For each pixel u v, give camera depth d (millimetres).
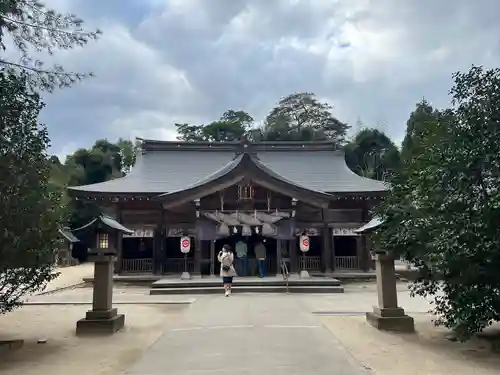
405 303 15477
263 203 24484
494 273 7195
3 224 7188
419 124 9922
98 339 9172
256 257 23312
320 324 10609
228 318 11789
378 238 9562
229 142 32875
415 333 9469
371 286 23547
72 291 21000
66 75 8047
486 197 7270
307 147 33438
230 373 6387
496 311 7359
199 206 24016
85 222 42656
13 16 7539
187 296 18781
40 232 7934
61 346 8539
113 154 58438
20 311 13664
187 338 9031
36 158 7984
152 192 26188
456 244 7195
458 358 7332
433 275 8414
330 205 27219
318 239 28141
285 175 30250
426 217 8078
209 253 25938
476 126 7855
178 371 6531
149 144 32188
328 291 20188
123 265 25906
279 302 15938
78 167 51656
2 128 7398
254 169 23844
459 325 7707
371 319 10414
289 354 7516
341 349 7883
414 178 8703
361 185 28234
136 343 8781
